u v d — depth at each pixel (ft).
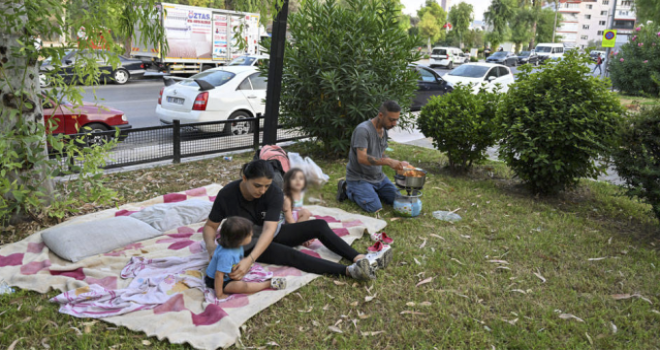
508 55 151.64
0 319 10.43
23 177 14.98
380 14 23.95
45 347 9.73
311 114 24.71
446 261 14.05
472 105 22.97
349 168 18.69
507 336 10.65
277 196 12.71
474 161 24.20
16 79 14.40
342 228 15.69
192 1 93.50
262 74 25.53
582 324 11.15
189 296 11.44
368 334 10.55
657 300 12.28
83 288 11.38
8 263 12.84
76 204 17.31
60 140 15.08
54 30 14.21
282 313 11.13
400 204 17.53
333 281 12.52
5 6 14.07
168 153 23.70
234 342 9.95
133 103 45.73
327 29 23.40
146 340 9.93
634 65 61.77
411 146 30.60
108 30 14.75
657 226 17.66
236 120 25.86
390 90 23.97
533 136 19.79
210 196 18.86
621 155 16.71
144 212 16.16
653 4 70.44
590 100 18.80
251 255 11.93
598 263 14.33
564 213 18.80
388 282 12.71
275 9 17.15
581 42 385.50
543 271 13.75
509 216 18.15
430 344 10.30
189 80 32.45
